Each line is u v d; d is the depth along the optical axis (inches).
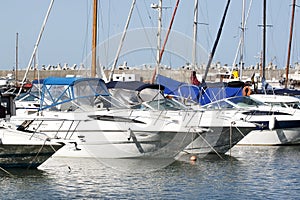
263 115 1306.6
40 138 911.0
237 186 901.8
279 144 1327.5
